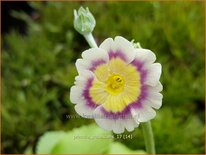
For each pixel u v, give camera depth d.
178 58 0.29
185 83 0.28
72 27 0.32
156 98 0.14
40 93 0.29
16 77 0.30
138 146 0.26
